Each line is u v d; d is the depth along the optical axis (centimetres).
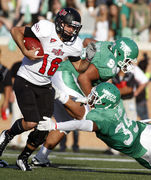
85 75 1661
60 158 2147
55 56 1503
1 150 1544
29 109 1486
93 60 1672
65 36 1495
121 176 1484
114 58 1694
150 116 3131
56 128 1351
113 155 2538
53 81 1839
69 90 1805
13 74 2692
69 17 1473
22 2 3128
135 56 1747
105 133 1470
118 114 1477
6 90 2606
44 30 1463
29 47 1466
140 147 1521
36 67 1495
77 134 2658
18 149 2523
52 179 1298
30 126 1486
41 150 1742
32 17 3106
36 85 1524
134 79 2547
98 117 1452
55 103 1786
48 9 3127
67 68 1831
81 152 2631
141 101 3019
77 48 1547
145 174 1628
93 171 1634
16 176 1330
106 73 1675
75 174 1463
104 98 1462
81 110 1658
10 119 2989
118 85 2461
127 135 1492
